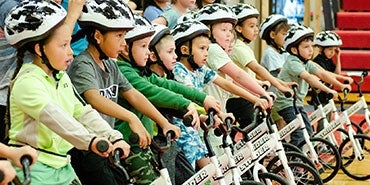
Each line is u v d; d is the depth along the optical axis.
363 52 11.09
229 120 4.35
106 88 3.83
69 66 3.73
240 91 4.99
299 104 6.68
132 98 3.96
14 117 3.23
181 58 4.84
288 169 4.93
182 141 4.54
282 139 6.05
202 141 4.94
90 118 3.39
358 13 11.73
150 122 4.17
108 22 3.73
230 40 5.37
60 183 3.27
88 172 3.83
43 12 3.26
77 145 3.13
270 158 5.83
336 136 7.54
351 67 11.08
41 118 3.12
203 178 4.11
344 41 11.41
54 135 3.25
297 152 5.72
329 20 11.80
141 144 3.61
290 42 6.64
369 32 11.39
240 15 6.05
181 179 4.44
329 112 7.05
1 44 3.88
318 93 7.05
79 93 3.66
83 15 3.75
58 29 3.28
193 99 4.29
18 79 3.20
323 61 7.65
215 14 5.28
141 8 7.65
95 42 3.77
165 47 4.48
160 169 3.75
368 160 7.45
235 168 4.33
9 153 2.62
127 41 4.13
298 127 5.99
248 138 4.76
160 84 4.32
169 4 6.53
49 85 3.27
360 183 6.75
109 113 3.62
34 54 3.30
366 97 10.43
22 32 3.26
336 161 6.38
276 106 6.57
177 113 4.21
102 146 3.11
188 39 4.79
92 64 3.75
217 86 5.25
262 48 10.63
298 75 6.55
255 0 11.05
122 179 3.94
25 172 2.56
